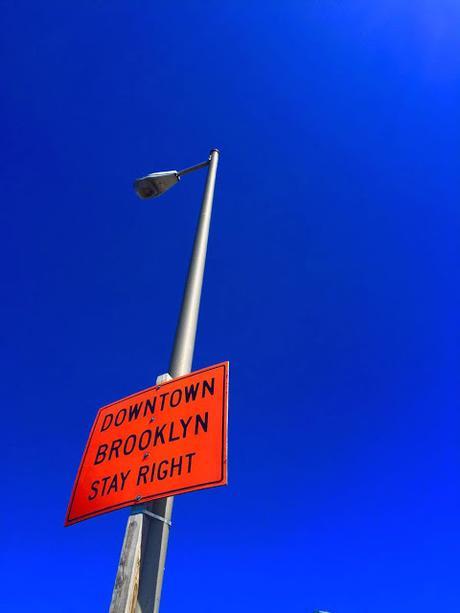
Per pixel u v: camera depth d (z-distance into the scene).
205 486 2.59
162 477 2.80
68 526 2.96
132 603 2.33
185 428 2.99
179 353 3.73
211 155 5.96
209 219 5.08
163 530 2.67
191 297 4.19
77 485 3.16
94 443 3.36
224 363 3.19
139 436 3.16
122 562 2.48
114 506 2.84
